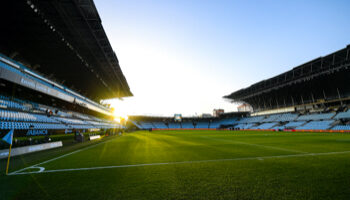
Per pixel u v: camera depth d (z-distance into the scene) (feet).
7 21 51.52
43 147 40.47
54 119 76.33
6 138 19.77
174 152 34.04
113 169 20.98
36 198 12.86
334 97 139.23
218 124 265.75
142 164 23.50
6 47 63.52
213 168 20.97
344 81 127.95
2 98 58.23
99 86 129.39
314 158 26.48
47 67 87.20
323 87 143.43
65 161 25.95
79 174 18.97
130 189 14.38
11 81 52.65
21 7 45.70
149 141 60.44
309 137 70.64
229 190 13.83
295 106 171.83
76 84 119.96
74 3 49.49
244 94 214.07
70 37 67.51
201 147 41.93
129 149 39.34
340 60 115.34
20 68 57.82
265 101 206.49
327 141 53.01
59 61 81.25
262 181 15.90
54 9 51.26
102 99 183.62
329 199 12.05
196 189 14.15
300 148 37.88
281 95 181.68
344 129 109.81
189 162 24.50
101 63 95.35
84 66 87.86
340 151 33.09
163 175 18.24
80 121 103.24
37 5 48.60
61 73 97.50
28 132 53.36
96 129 115.75
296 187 14.33
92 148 41.88
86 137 85.81
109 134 110.83
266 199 12.15
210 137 79.41
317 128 127.65
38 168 21.76
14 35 58.85
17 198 12.87
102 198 12.71
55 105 94.53
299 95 166.09
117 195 13.21
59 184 15.83
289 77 151.94
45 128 61.11
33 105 74.18
